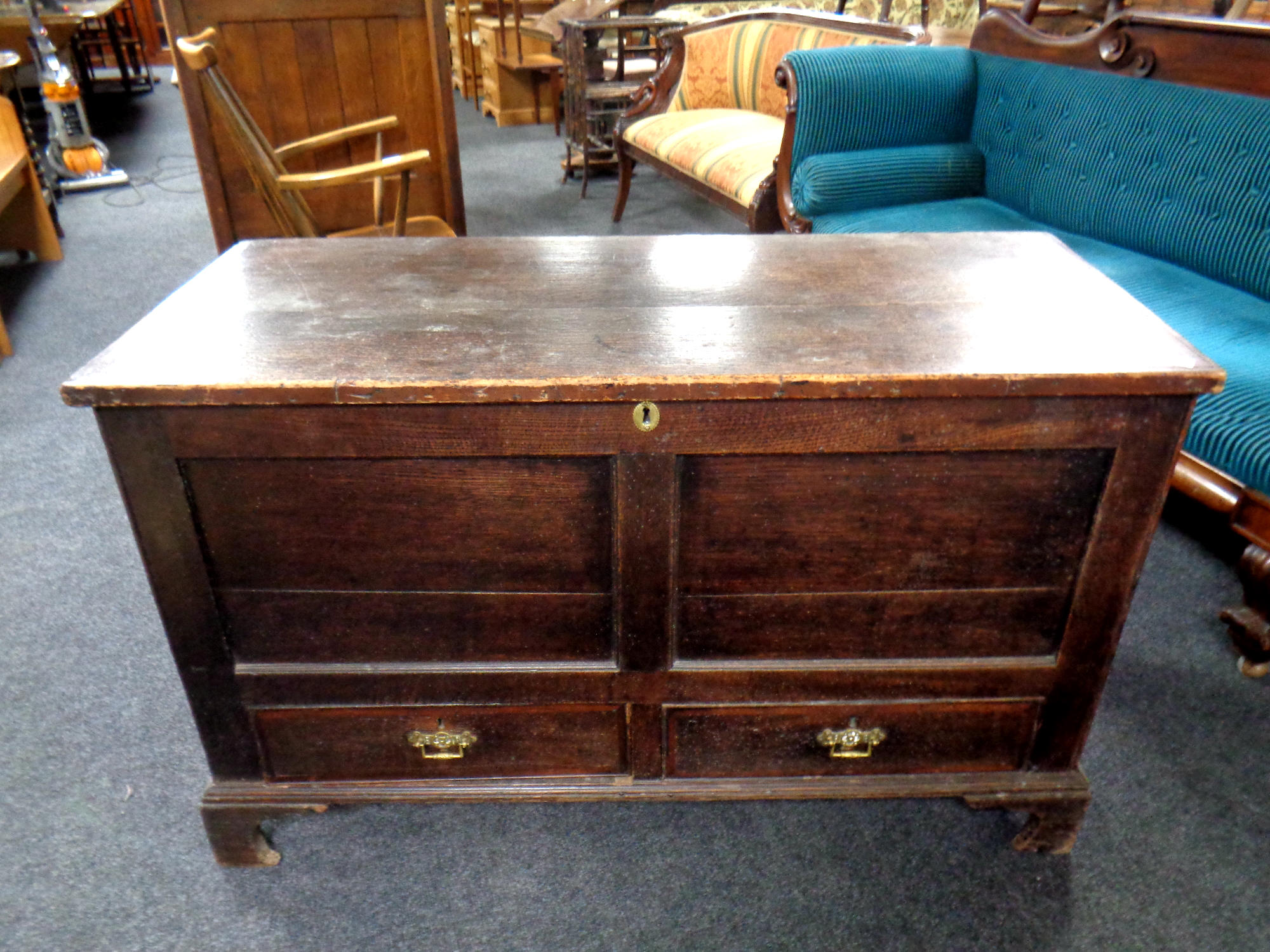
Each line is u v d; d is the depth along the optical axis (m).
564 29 4.99
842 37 3.76
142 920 1.38
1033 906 1.40
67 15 5.52
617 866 1.47
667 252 1.59
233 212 3.07
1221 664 1.86
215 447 1.15
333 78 3.01
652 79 4.62
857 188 2.85
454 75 8.47
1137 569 1.26
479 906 1.40
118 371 1.12
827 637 1.33
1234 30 2.29
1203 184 2.32
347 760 1.41
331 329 1.26
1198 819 1.54
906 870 1.46
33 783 1.61
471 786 1.43
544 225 4.50
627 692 1.35
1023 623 1.32
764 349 1.19
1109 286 1.43
